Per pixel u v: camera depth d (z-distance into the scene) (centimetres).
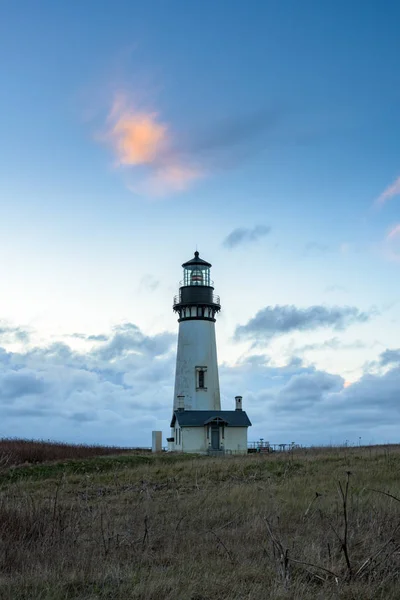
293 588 966
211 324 7012
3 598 920
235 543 1272
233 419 6412
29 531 1312
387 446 4472
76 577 1029
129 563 1127
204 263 7100
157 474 2962
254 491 1950
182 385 6850
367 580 1009
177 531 1362
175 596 931
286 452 4209
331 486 2106
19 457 3797
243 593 962
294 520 1484
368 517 1366
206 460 3653
